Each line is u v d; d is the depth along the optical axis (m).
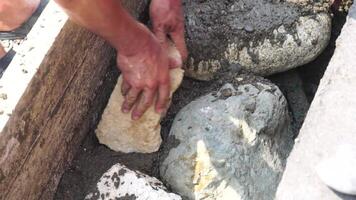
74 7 1.02
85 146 1.35
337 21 1.50
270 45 1.37
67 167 1.30
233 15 1.38
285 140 1.36
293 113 1.46
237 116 1.28
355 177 0.97
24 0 1.24
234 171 1.24
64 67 1.18
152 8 1.32
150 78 1.22
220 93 1.32
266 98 1.31
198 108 1.30
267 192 1.25
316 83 1.50
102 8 1.05
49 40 1.13
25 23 1.24
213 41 1.37
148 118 1.27
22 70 1.10
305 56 1.40
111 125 1.30
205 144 1.25
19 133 1.09
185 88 1.41
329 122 1.04
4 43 1.22
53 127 1.19
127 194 1.21
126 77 1.23
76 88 1.24
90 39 1.24
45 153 1.19
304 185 1.00
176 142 1.29
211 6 1.39
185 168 1.25
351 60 1.09
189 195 1.24
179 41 1.32
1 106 1.07
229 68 1.38
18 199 1.14
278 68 1.40
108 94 1.39
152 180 1.24
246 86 1.33
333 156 1.00
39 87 1.12
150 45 1.20
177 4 1.31
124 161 1.32
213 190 1.23
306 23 1.38
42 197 1.23
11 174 1.10
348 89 1.06
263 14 1.38
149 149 1.32
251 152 1.26
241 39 1.37
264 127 1.29
